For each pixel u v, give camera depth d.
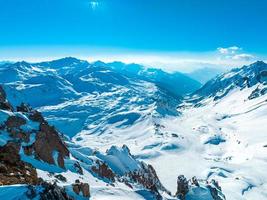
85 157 189.38
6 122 146.75
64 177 137.88
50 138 159.38
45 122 165.25
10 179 106.06
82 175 160.62
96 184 152.50
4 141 136.50
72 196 117.12
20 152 140.12
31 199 88.75
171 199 181.00
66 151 167.88
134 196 146.25
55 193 93.06
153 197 156.12
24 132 148.25
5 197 89.12
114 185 168.88
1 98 167.12
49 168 144.12
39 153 147.50
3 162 116.94
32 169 124.00
